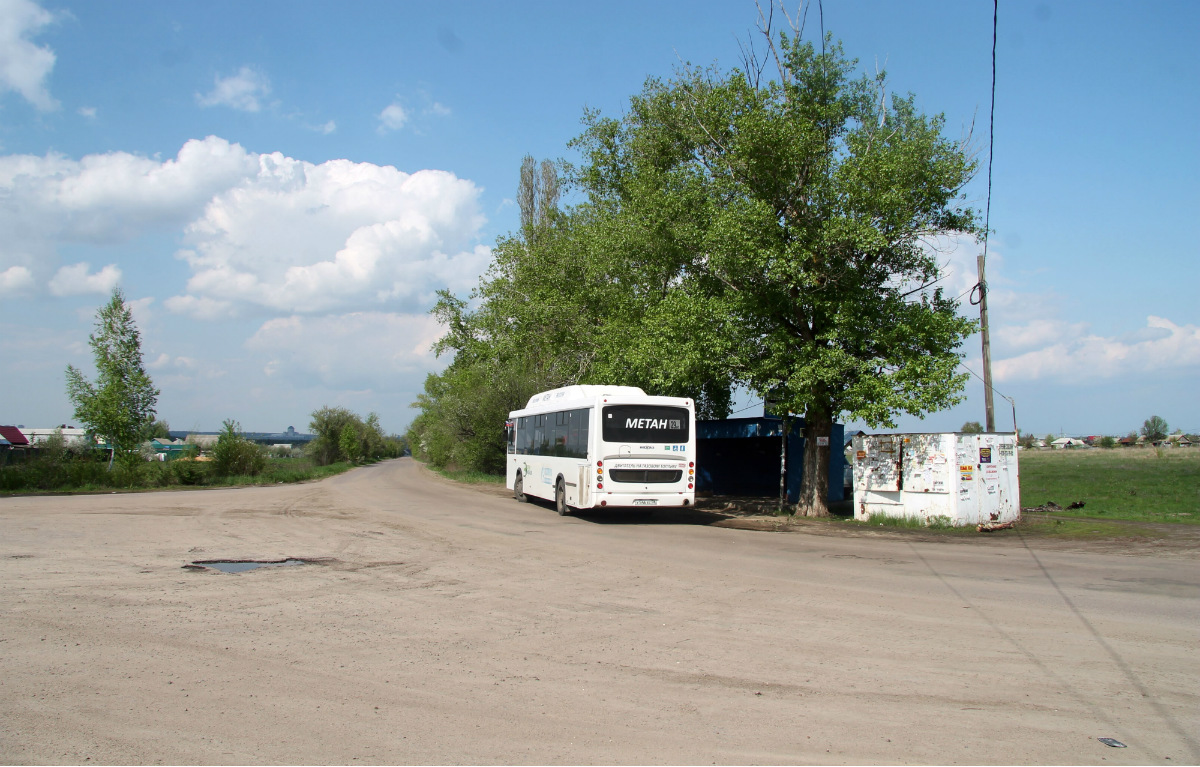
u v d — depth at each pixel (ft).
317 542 43.06
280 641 21.11
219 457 120.06
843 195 54.24
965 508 53.93
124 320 100.63
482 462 139.03
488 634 22.39
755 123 55.47
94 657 19.12
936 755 13.69
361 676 18.10
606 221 82.17
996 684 17.87
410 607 25.95
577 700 16.62
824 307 56.34
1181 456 177.06
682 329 60.90
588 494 56.85
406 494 92.22
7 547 38.24
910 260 59.36
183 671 18.15
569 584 30.94
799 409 58.34
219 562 35.14
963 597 28.32
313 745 13.82
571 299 92.79
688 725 15.15
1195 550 41.91
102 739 13.84
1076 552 41.55
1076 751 13.88
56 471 93.61
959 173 55.21
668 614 25.38
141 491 92.94
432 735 14.43
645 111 82.53
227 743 13.82
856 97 62.90
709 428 87.92
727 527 56.24
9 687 16.67
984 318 61.98
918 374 52.37
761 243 55.77
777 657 20.13
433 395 227.81
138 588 28.25
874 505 58.54
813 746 14.11
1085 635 22.44
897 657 20.15
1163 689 17.47
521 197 130.82
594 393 58.59
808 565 36.65
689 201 65.92
